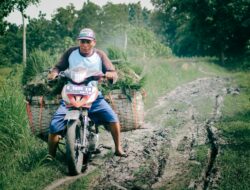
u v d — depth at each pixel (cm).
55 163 520
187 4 3647
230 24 3453
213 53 4044
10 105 625
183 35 4803
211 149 596
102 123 500
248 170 477
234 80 1789
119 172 503
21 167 507
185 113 929
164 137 688
